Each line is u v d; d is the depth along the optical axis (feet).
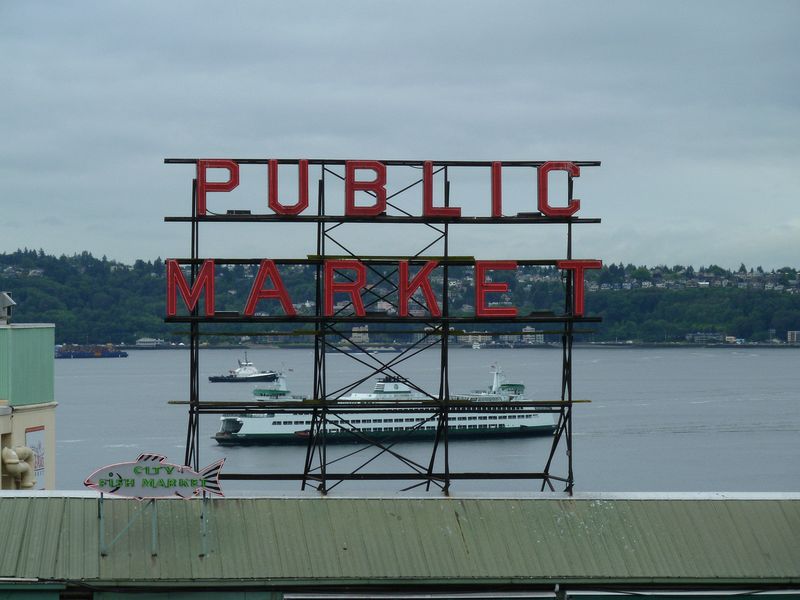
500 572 158.40
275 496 170.09
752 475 601.62
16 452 191.62
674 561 161.38
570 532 165.27
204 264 184.85
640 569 159.84
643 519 168.04
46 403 205.46
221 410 183.52
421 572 157.38
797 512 170.09
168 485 158.81
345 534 162.30
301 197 188.75
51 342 209.67
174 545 157.48
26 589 150.71
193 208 187.42
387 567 157.69
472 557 160.35
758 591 161.07
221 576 154.20
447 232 191.21
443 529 164.45
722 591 160.66
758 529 166.81
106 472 157.79
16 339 198.70
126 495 158.20
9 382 196.34
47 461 206.49
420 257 191.21
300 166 189.26
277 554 158.20
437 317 188.65
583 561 160.76
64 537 157.07
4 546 154.92
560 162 190.60
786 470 615.98
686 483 577.02
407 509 167.22
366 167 189.88
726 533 165.99
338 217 189.16
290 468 570.46
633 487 562.66
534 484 543.39
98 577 152.05
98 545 156.46
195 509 163.32
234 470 565.12
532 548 162.40
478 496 173.47
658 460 643.04
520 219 190.39
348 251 190.80
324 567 157.07
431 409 187.11
